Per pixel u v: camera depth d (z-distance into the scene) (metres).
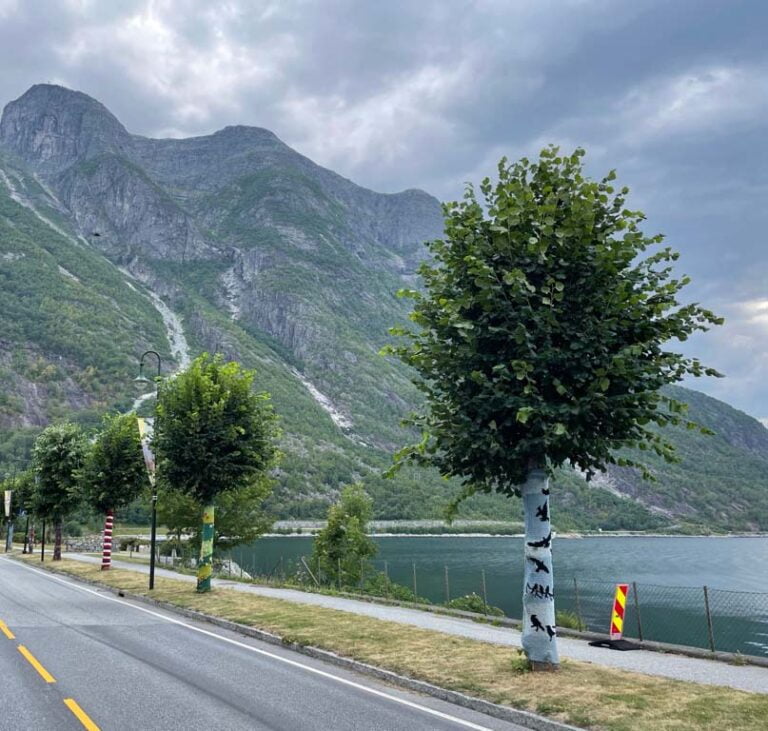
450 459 11.38
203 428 23.39
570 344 10.50
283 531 155.25
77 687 9.74
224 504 49.38
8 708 8.52
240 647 13.84
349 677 11.24
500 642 13.70
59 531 43.41
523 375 9.81
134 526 121.69
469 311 11.34
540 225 10.78
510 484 11.82
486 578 66.81
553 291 10.85
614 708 8.69
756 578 78.25
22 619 16.95
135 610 19.80
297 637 14.19
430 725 8.38
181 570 35.91
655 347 10.90
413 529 179.88
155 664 11.66
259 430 24.41
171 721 8.12
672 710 8.58
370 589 34.16
